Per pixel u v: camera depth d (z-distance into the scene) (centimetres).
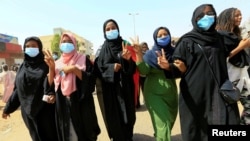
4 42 4216
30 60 333
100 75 354
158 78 354
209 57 268
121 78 351
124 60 343
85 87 321
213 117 268
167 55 354
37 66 332
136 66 358
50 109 339
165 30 354
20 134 590
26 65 334
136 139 429
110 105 352
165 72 308
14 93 360
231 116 264
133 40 348
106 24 356
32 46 326
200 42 269
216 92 268
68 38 328
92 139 340
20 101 335
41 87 326
